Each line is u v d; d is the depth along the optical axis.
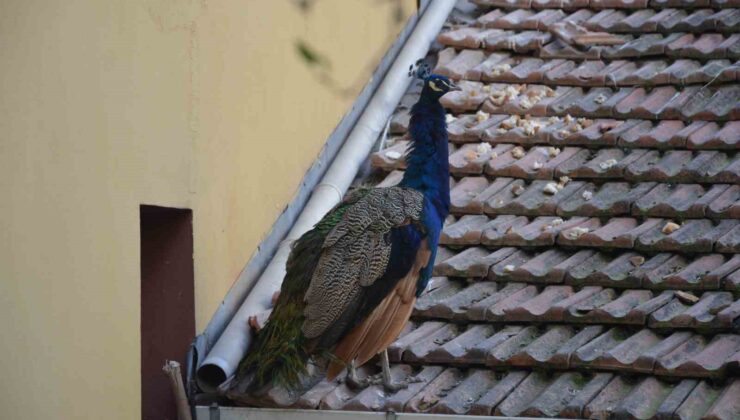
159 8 8.57
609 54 12.07
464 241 9.72
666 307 8.48
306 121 10.57
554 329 8.59
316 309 8.16
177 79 8.76
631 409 7.54
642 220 9.67
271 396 8.25
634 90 11.46
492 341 8.54
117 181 8.10
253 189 9.71
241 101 9.56
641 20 12.51
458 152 10.89
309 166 10.62
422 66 9.43
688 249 9.12
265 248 9.86
